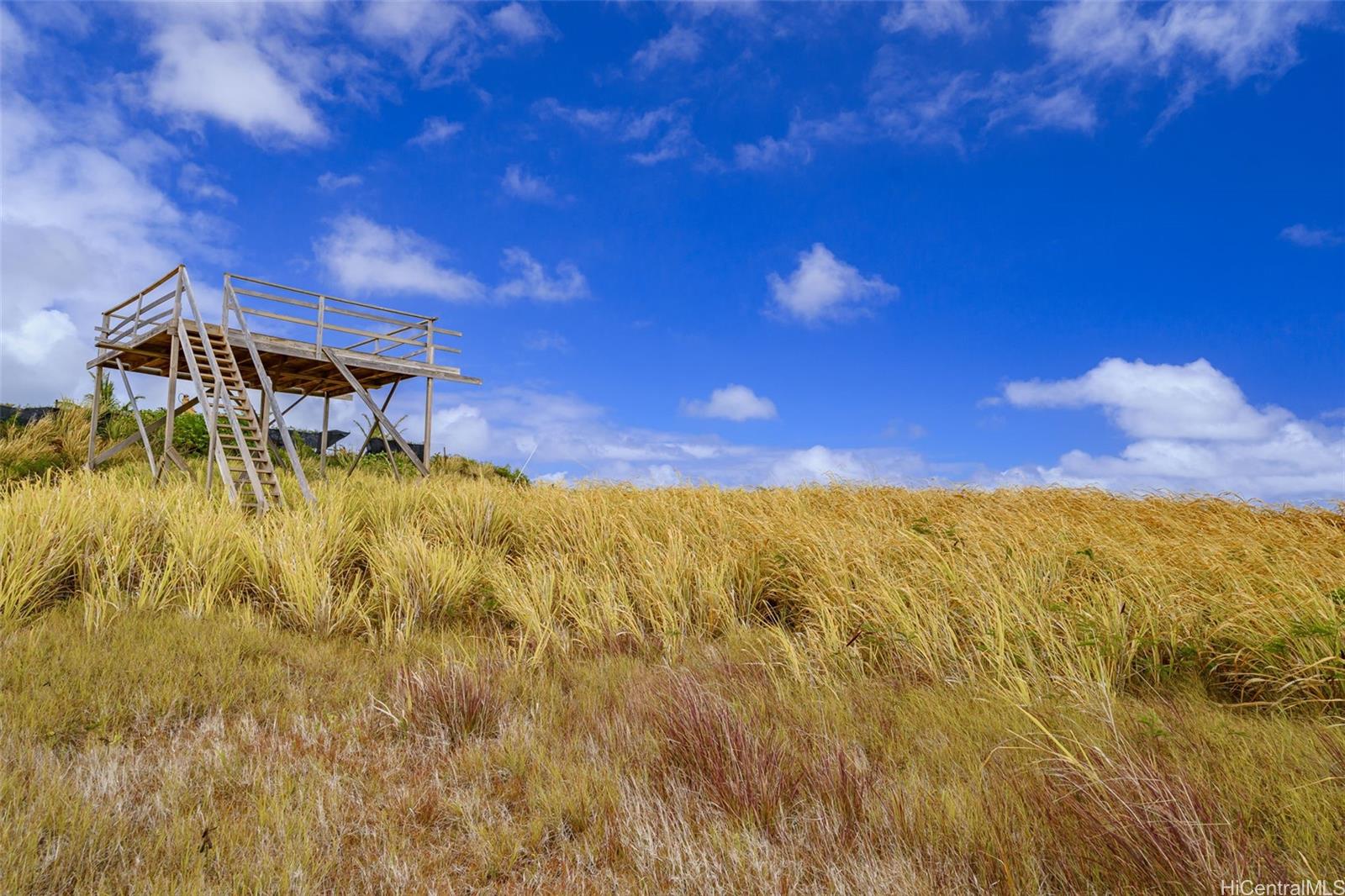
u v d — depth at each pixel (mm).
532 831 3072
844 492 11484
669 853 2883
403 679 4906
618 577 7391
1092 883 2514
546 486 11891
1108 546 6820
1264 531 7684
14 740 3672
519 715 4438
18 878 2521
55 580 6770
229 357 12984
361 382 18297
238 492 10648
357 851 2961
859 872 2664
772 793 3268
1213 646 5148
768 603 7348
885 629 5551
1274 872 2393
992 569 6426
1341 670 4367
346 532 8672
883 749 3879
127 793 3271
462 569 7691
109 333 14883
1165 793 2771
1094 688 4387
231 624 6215
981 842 2758
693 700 4086
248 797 3355
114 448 15945
